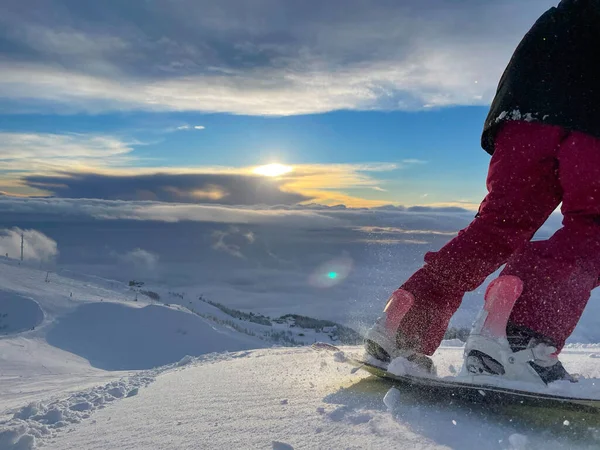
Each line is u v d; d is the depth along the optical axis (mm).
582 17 1644
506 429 1302
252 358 3291
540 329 1504
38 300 51594
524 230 1755
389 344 1818
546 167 1685
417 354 1801
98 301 54031
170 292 71812
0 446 1816
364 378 1993
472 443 1225
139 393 2539
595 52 1626
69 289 59281
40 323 46438
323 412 1589
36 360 31953
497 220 1769
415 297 1845
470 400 1517
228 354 4113
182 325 50031
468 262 1798
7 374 25281
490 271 1812
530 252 1583
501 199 1756
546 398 1342
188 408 1919
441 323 1849
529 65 1697
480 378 1493
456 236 1873
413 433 1318
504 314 1525
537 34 1705
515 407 1449
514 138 1726
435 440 1263
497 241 1776
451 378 1546
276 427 1505
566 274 1532
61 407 2426
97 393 2711
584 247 1556
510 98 1715
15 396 6238
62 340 44469
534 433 1270
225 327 53406
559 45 1654
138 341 46906
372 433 1357
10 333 43906
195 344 47219
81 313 51000
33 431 1923
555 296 1517
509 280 1543
